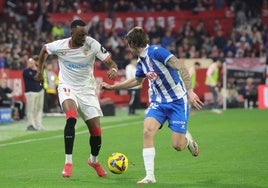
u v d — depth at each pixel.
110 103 69.56
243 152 37.28
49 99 71.69
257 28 92.75
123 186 25.66
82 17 97.19
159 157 35.62
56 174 29.77
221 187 25.56
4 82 64.44
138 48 26.69
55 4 98.12
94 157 28.80
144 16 97.75
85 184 26.34
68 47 28.28
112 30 96.31
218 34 92.56
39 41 86.75
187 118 27.22
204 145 41.06
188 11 98.75
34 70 53.97
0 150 39.72
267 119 61.69
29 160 35.00
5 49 78.06
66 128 27.88
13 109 66.06
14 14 96.25
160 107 26.91
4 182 27.11
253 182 26.88
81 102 28.66
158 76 26.69
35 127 54.53
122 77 80.44
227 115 67.31
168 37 91.75
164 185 25.78
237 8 98.44
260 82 80.56
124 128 54.53
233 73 80.56
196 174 29.34
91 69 28.89
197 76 79.94
